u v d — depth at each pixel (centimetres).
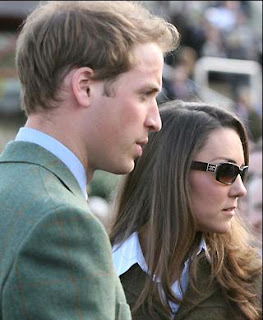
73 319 588
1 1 3164
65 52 640
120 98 645
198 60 3195
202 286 923
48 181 630
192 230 916
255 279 960
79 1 681
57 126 649
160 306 911
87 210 620
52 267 592
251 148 1641
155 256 920
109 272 616
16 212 612
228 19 3378
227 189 913
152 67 660
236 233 961
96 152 655
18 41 683
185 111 948
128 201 970
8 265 596
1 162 662
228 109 977
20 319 586
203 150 914
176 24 3225
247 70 3253
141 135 663
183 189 912
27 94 660
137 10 691
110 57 639
